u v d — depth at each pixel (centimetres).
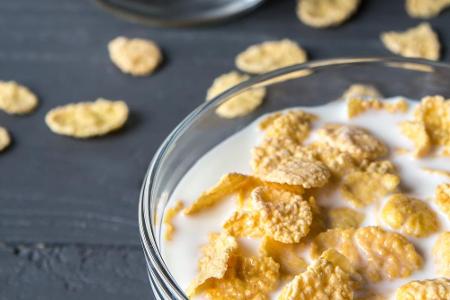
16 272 45
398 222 39
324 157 41
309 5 55
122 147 49
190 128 42
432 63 44
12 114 50
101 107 50
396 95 45
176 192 42
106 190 47
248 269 38
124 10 54
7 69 52
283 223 38
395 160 42
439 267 38
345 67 44
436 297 36
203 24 54
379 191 40
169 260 39
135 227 46
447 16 54
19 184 48
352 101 43
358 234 39
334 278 37
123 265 45
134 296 44
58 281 45
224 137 43
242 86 43
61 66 53
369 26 54
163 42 53
